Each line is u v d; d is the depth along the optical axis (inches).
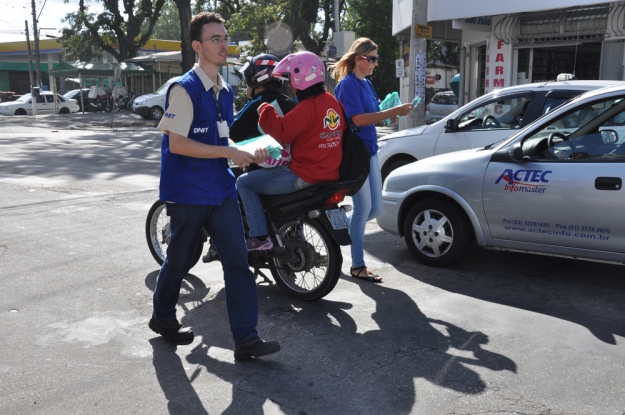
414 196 236.8
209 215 149.2
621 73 481.7
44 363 148.6
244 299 149.9
